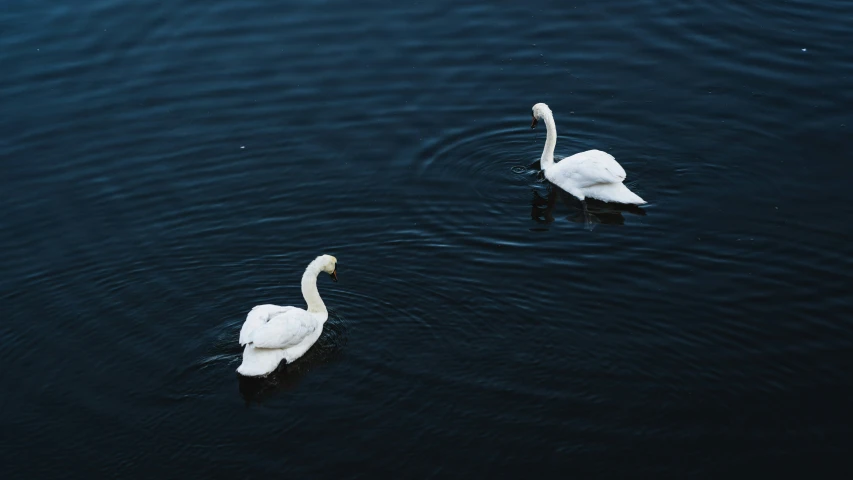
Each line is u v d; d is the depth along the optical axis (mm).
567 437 16438
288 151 25547
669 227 22281
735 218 22469
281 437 16641
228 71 28891
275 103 27516
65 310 20031
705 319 19234
